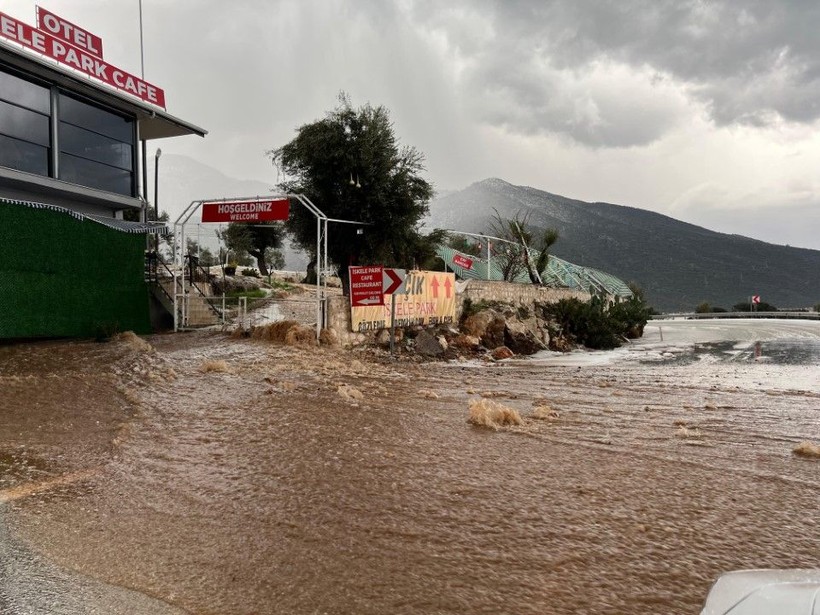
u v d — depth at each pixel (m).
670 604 3.44
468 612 3.33
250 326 19.16
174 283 20.69
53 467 6.01
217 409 8.98
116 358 12.38
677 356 23.39
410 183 22.77
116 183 19.27
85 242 15.99
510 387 13.28
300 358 15.27
